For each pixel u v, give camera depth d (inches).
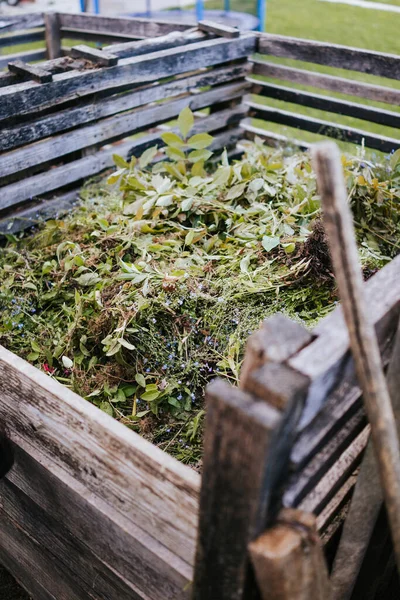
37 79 106.4
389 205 96.2
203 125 147.6
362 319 35.5
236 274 85.8
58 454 55.3
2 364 56.1
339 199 32.3
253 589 42.6
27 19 186.4
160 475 45.7
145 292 79.8
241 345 77.2
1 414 60.2
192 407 76.2
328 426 40.8
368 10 465.1
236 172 106.0
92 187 124.3
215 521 39.8
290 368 35.5
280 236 93.2
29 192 114.2
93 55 116.4
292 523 39.1
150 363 78.3
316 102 148.9
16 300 90.1
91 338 82.4
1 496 68.9
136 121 129.8
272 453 34.5
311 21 439.2
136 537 50.1
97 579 60.6
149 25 170.6
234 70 148.3
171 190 105.0
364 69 137.1
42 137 111.1
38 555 69.6
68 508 57.7
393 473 38.8
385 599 71.5
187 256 90.3
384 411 37.6
